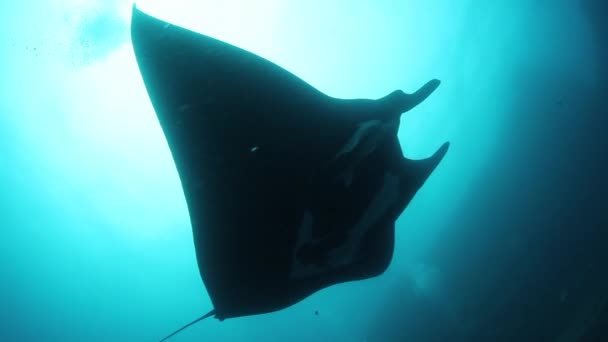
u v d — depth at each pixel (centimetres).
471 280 1076
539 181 1266
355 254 245
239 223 235
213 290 240
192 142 225
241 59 229
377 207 235
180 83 223
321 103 237
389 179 235
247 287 243
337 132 231
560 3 1203
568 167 1148
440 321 994
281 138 230
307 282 247
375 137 222
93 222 1218
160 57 221
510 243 1067
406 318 1251
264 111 230
